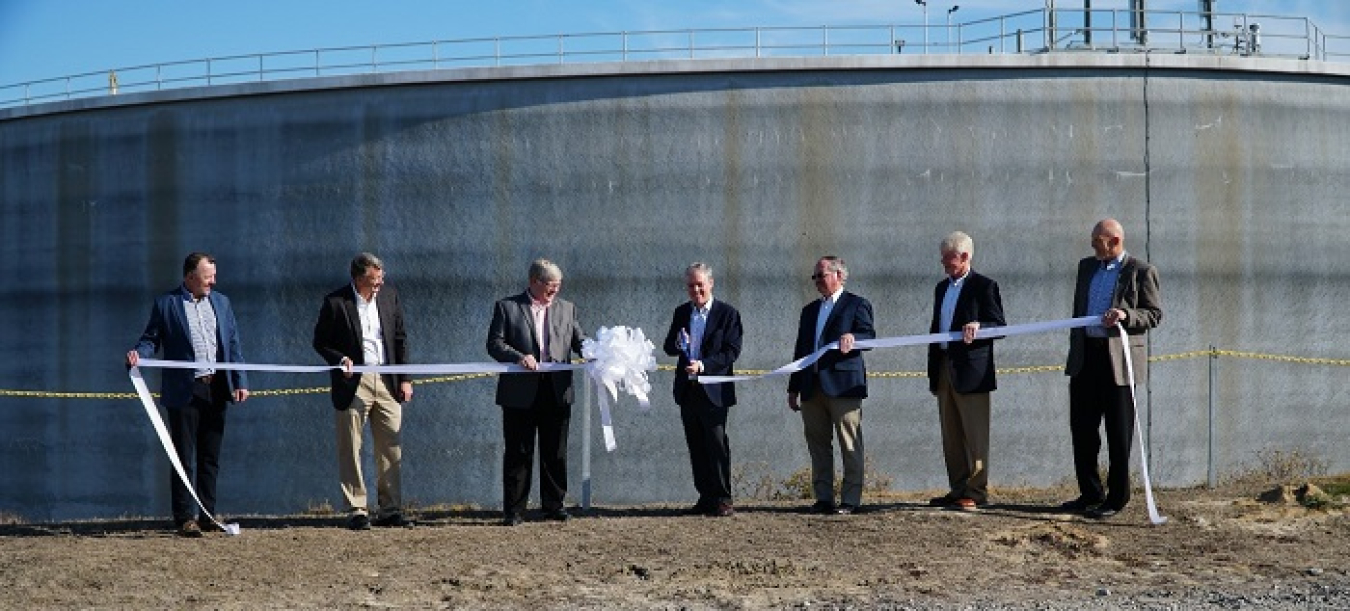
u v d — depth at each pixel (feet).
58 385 66.95
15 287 68.08
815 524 36.94
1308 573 31.12
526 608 28.94
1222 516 37.55
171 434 36.32
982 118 59.26
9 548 34.12
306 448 61.36
